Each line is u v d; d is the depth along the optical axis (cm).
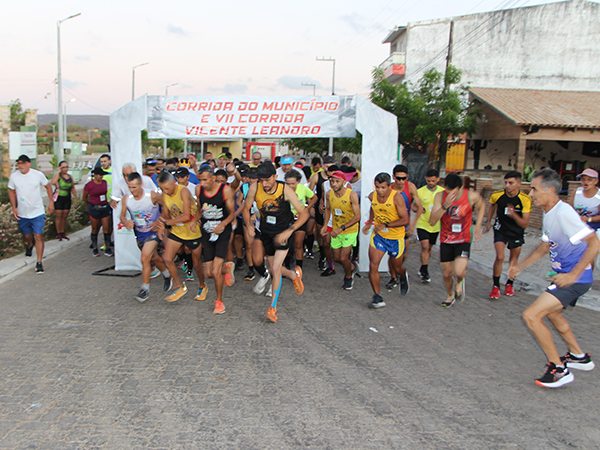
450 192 569
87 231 1186
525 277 754
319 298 652
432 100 2003
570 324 555
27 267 807
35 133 2978
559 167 2173
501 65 2719
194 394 369
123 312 572
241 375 405
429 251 738
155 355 445
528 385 396
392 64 2897
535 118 1733
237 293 669
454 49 2753
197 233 591
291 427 324
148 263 598
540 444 308
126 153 775
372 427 325
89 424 324
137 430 317
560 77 2694
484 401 366
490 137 2033
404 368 426
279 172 903
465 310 609
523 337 512
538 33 2673
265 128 798
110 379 393
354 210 647
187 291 676
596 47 2670
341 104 797
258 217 600
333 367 425
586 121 1744
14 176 746
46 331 504
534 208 1267
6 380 388
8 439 304
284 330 520
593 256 372
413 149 2064
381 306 606
